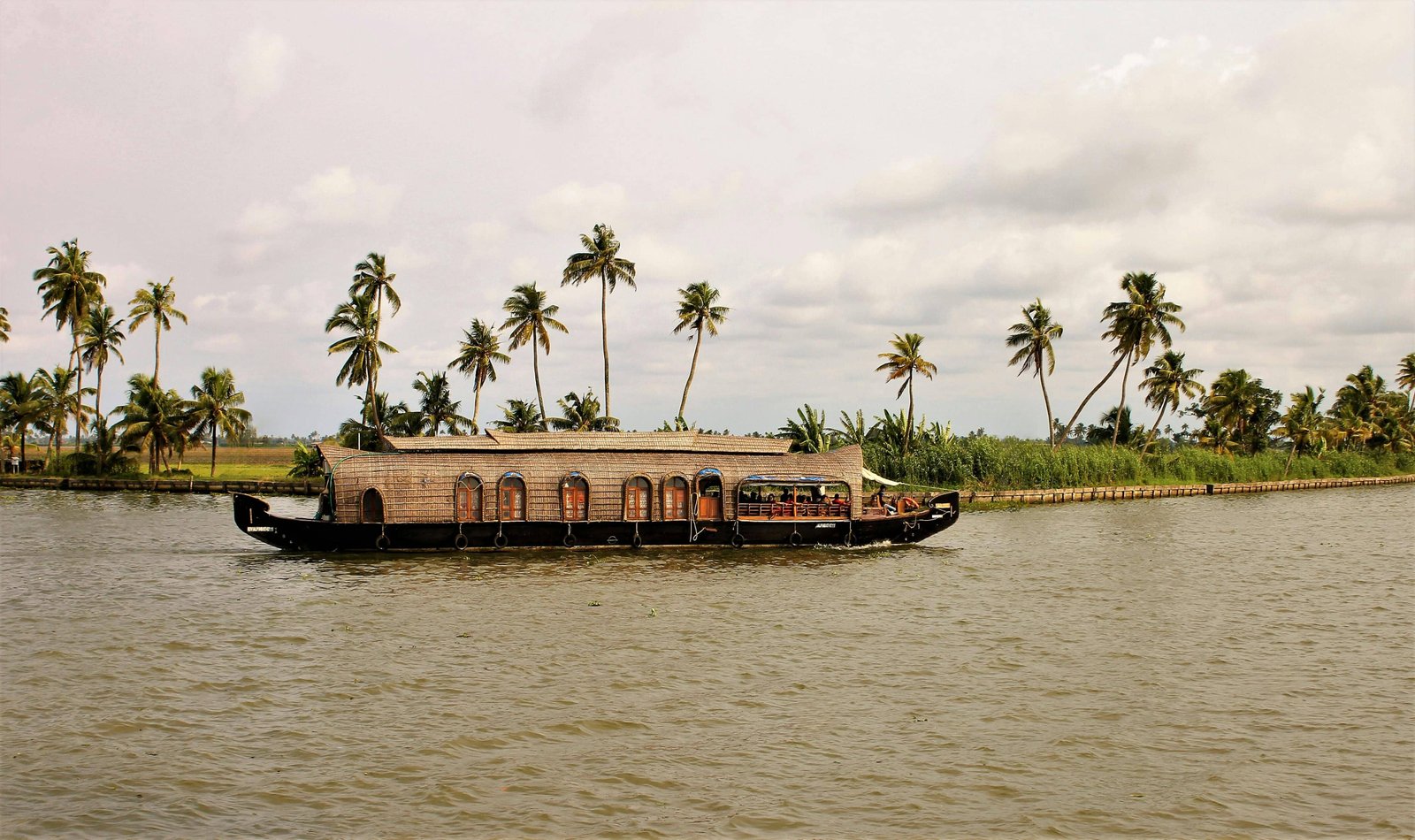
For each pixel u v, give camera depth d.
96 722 16.95
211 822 13.27
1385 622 25.39
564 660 21.12
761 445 40.06
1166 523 51.38
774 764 15.45
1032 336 76.81
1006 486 67.38
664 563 34.78
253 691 18.70
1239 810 13.96
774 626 24.67
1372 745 16.41
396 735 16.48
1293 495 78.06
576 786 14.53
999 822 13.54
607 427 68.44
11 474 80.25
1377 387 117.12
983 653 22.14
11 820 13.22
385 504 35.50
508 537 36.62
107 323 78.62
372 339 65.44
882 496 42.53
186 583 30.16
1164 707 18.23
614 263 66.81
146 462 89.44
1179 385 86.38
